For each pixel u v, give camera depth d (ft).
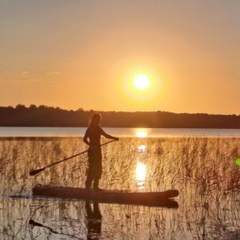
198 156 96.48
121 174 75.25
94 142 57.88
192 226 42.34
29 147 130.11
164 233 39.91
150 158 104.22
